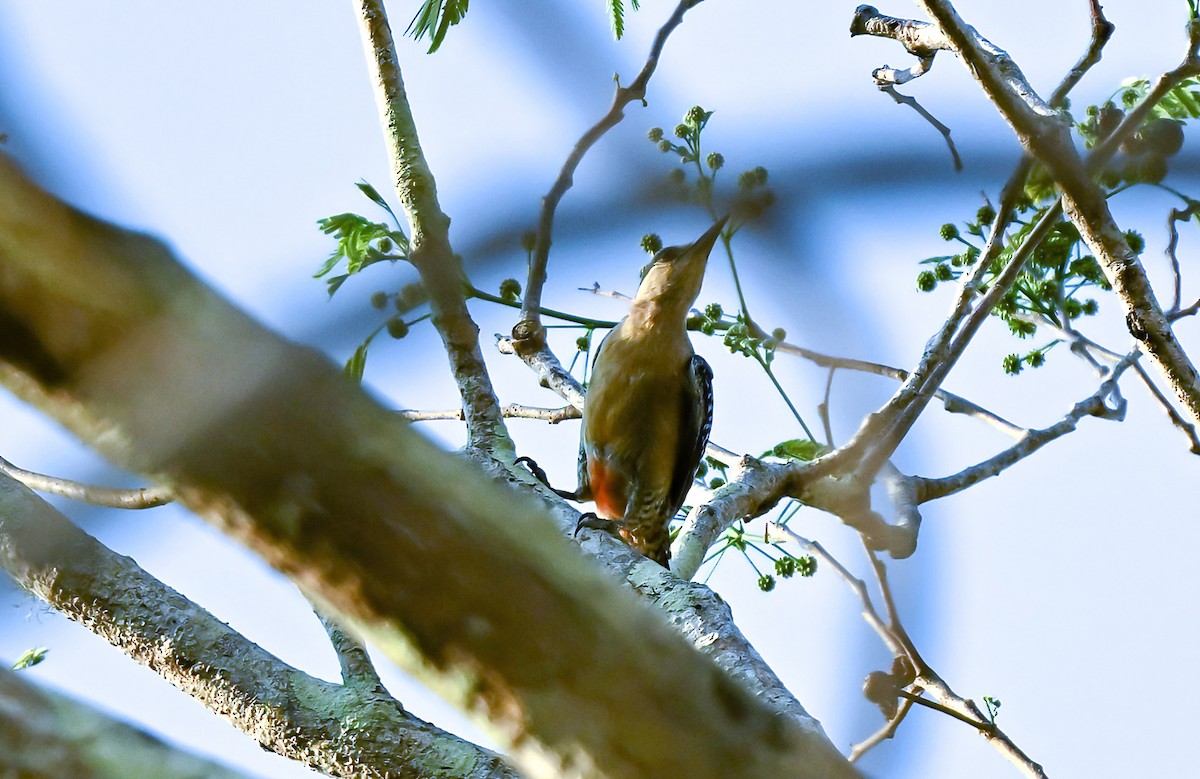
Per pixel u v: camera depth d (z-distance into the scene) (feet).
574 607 10.21
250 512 8.92
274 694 25.18
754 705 10.70
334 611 9.71
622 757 10.19
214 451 8.56
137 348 8.14
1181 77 32.50
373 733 24.89
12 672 10.98
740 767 10.38
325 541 9.18
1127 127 32.81
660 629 10.59
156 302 8.17
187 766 11.09
